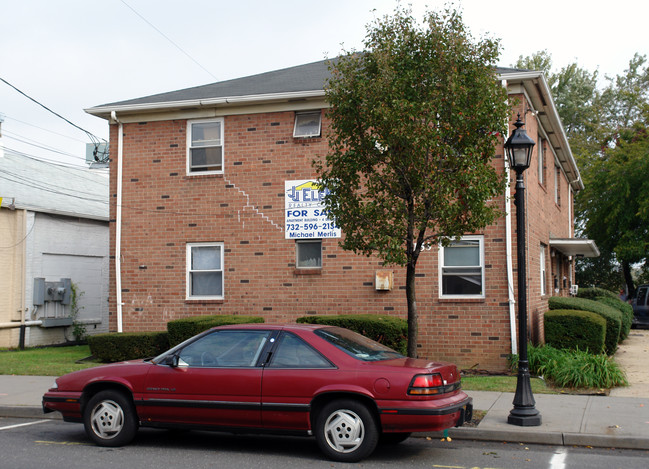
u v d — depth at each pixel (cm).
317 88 1554
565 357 1252
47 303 2047
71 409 823
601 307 1716
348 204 996
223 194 1606
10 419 1007
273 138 1585
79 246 2203
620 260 3284
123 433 800
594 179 3145
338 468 701
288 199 1562
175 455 765
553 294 1975
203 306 1602
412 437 864
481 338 1415
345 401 721
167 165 1647
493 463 724
